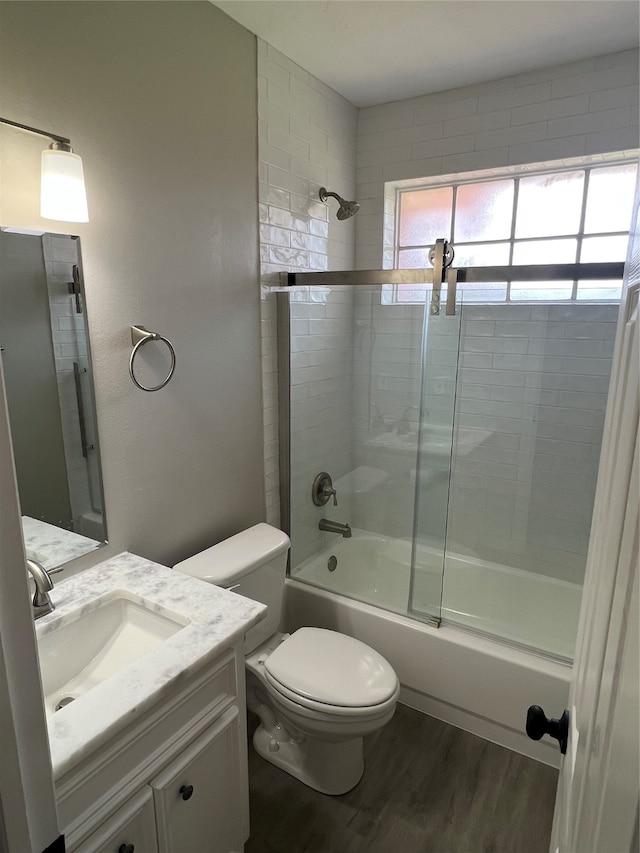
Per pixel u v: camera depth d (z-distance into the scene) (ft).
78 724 3.22
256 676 5.93
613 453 2.30
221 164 6.07
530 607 8.05
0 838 1.50
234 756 4.52
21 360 4.36
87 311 4.82
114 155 4.86
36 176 4.26
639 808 1.13
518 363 8.28
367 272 7.08
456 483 9.12
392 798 5.64
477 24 6.11
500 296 8.19
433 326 7.95
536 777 5.89
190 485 6.25
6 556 1.47
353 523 9.32
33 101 4.18
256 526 6.84
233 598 4.61
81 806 3.27
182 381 5.94
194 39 5.52
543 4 5.72
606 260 7.82
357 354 8.77
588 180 7.76
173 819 3.92
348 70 7.27
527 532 8.68
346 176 8.57
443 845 5.16
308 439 8.16
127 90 4.90
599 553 2.47
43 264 4.41
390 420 8.66
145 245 5.28
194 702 4.05
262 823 5.35
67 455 4.83
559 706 5.89
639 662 1.19
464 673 6.42
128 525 5.52
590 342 7.78
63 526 4.87
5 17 3.94
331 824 5.35
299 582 7.88
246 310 6.75
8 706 1.49
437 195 8.84
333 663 5.54
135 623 4.72
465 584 8.68
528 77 7.36
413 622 6.84
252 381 7.02
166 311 5.61
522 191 8.21
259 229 6.80
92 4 4.52
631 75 6.79
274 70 6.70
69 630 4.37
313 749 5.74
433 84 7.72
